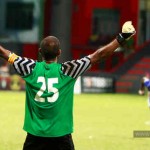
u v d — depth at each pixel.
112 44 13.77
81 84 95.88
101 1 132.00
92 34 131.62
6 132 39.81
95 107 66.50
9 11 131.50
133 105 71.62
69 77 14.16
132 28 13.51
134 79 100.25
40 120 14.08
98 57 14.02
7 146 32.53
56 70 14.19
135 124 47.50
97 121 49.56
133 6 132.25
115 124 47.22
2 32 131.50
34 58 131.00
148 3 132.62
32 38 131.38
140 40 131.75
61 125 14.04
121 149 32.12
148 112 61.09
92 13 131.88
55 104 14.03
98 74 97.69
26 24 131.38
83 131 41.41
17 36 131.25
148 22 132.75
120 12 132.75
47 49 14.27
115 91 99.62
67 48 109.69
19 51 130.62
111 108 65.62
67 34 110.06
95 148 32.47
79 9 131.00
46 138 14.04
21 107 63.16
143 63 113.69
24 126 14.33
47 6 131.88
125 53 125.38
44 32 132.50
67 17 109.94
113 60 126.19
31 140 14.19
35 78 14.16
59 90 14.08
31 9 131.00
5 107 62.78
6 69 98.81
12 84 94.81
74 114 56.22
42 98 14.05
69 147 14.16
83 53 130.12
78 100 78.31
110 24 132.75
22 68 14.22
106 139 36.81
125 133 40.47
